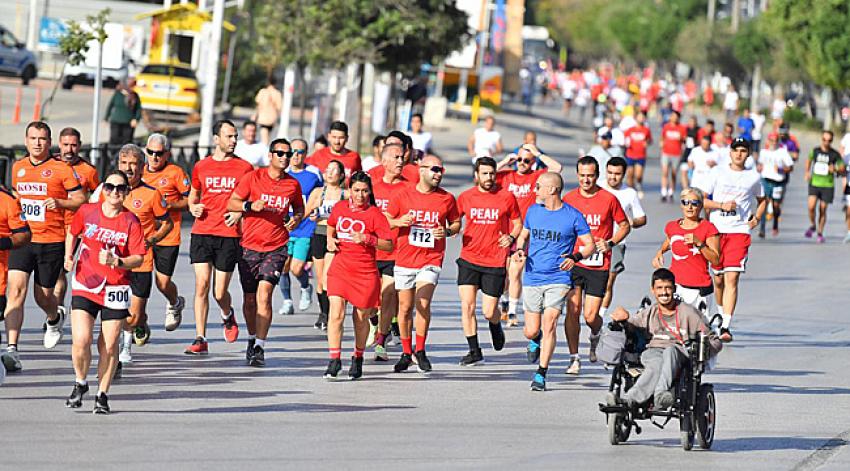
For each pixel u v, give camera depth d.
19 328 32.88
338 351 33.56
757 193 43.16
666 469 24.98
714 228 38.25
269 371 34.38
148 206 33.50
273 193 35.06
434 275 35.16
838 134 175.12
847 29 153.62
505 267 36.50
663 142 91.44
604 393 33.38
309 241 43.69
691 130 90.94
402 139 37.62
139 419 27.62
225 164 36.00
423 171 34.91
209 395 30.66
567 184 99.56
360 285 33.28
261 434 26.59
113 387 31.14
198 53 129.75
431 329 43.09
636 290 53.06
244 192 35.03
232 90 139.00
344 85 100.19
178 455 24.38
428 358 37.69
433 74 182.12
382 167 40.47
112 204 27.81
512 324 44.12
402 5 94.06
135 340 37.19
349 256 33.34
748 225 43.16
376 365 36.16
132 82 79.00
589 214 36.34
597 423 29.55
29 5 161.12
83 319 27.98
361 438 26.66
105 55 66.00
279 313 44.66
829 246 72.00
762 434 29.05
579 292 35.94
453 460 24.95
